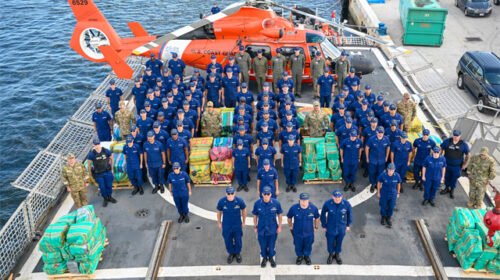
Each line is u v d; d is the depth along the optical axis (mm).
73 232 9625
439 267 9969
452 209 11992
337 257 10297
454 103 17938
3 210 16906
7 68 27641
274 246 10023
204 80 16812
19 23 34656
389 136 12695
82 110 16406
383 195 10961
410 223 11508
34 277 10156
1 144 20672
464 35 29766
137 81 16297
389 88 18375
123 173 12836
